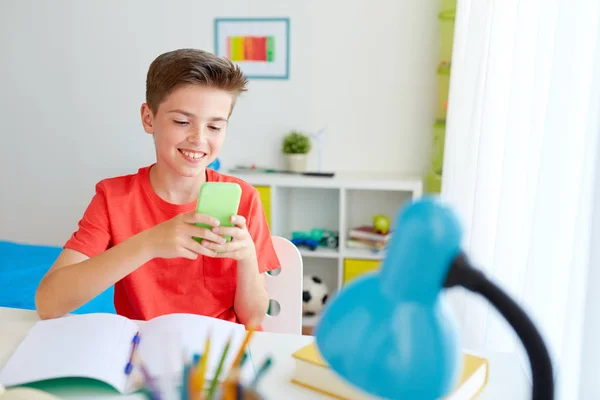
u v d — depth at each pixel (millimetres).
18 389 557
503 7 1489
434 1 2600
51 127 3018
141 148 2963
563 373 931
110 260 962
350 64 2709
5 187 3121
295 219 2889
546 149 1101
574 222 1069
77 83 2953
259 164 2861
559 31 1079
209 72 1072
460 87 1970
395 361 359
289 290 1241
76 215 3090
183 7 2801
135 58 2883
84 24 2895
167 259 1175
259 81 2789
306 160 2748
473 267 371
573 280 927
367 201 2801
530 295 1125
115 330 872
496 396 745
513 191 1351
